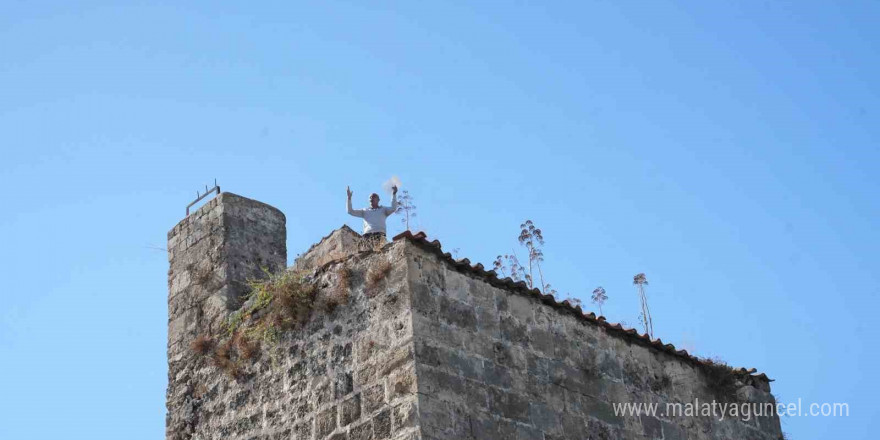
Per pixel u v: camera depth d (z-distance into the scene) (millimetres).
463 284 18891
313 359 19297
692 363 21984
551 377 19312
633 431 20141
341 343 18922
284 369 19734
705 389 21906
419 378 17516
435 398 17547
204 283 22344
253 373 20312
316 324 19500
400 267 18453
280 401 19562
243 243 22609
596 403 19797
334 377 18766
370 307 18672
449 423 17516
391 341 18109
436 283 18562
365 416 17984
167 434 21391
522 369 18953
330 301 19328
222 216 22672
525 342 19250
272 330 20125
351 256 19406
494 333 18875
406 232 18609
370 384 18125
